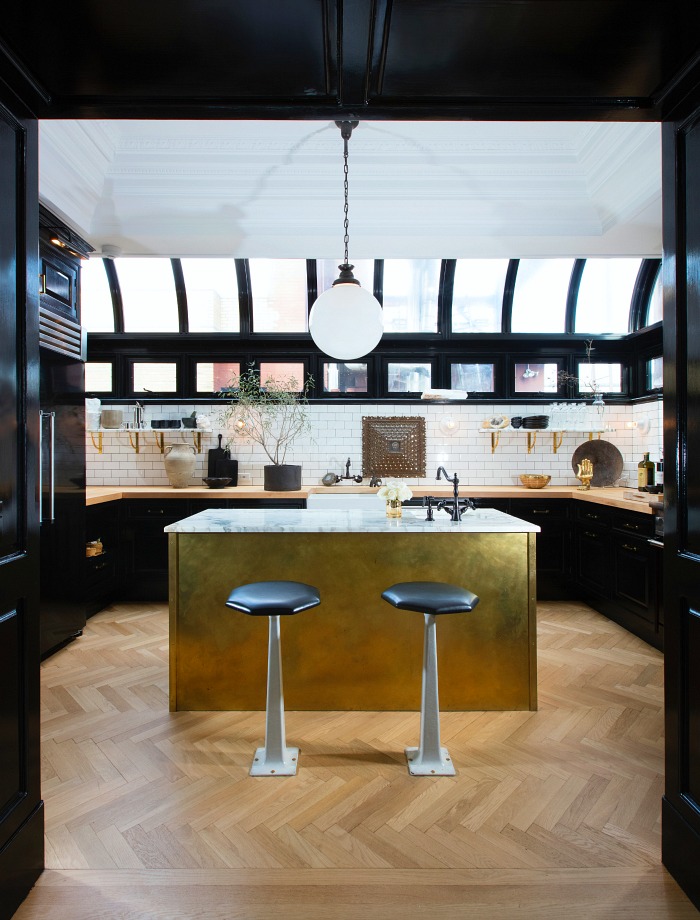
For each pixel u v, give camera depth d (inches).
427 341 214.2
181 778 87.4
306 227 146.6
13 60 60.4
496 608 109.6
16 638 64.7
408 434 216.1
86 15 54.9
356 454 216.5
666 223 69.8
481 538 109.5
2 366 62.4
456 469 217.0
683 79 63.6
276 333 215.0
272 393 209.6
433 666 90.4
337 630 109.8
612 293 213.2
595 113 71.0
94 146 125.0
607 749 96.1
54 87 66.3
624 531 159.3
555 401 214.8
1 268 62.4
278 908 62.8
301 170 137.5
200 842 73.0
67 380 146.3
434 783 86.2
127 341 214.1
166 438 216.8
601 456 213.5
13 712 64.0
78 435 152.3
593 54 61.3
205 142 128.9
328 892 64.9
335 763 91.7
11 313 64.2
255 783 86.0
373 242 152.9
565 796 83.0
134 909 62.7
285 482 193.2
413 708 110.0
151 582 191.3
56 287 139.4
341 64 62.4
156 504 190.2
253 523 109.5
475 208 145.6
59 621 143.3
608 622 169.2
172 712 109.9
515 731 102.2
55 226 132.8
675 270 67.5
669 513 69.1
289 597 85.4
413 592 89.2
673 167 68.3
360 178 139.7
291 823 76.8
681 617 66.7
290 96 69.4
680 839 65.8
